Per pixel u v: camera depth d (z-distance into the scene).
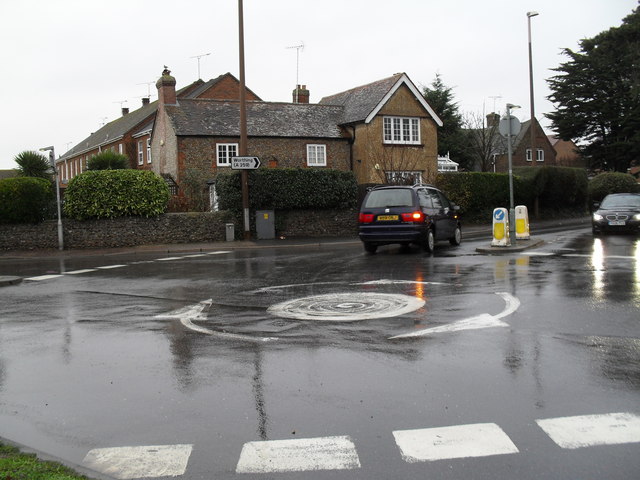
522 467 3.70
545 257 13.98
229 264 15.52
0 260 20.34
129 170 22.92
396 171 30.25
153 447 4.16
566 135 52.34
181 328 7.77
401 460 3.85
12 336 7.68
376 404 4.79
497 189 30.27
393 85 33.72
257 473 3.75
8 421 4.75
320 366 5.84
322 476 3.69
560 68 52.12
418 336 6.82
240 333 7.35
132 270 14.99
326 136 33.78
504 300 8.73
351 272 12.77
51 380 5.76
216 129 31.89
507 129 16.19
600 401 4.68
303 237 24.94
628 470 3.61
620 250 15.08
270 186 24.20
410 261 14.43
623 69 49.38
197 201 25.48
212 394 5.17
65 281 13.26
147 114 46.03
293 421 4.51
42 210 22.39
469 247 17.67
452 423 4.36
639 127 48.34
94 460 4.00
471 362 5.77
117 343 7.10
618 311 7.72
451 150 52.69
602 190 37.81
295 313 8.46
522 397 4.82
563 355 5.88
